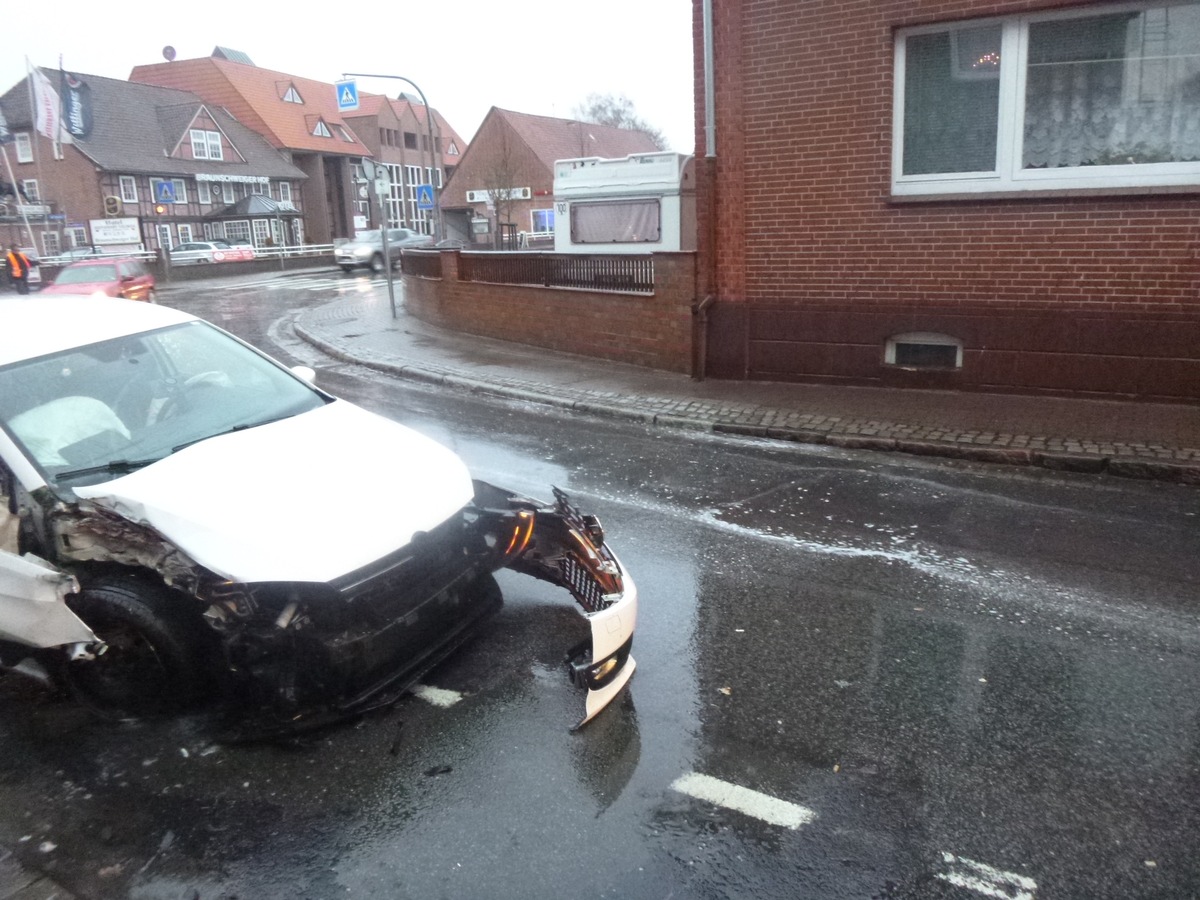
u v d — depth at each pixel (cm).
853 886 296
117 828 334
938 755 365
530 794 346
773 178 1021
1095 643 458
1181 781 347
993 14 884
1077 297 900
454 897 296
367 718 399
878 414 905
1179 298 859
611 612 385
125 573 396
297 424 461
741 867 305
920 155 962
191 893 302
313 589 366
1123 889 293
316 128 6988
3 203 4691
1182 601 505
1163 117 865
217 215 5750
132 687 395
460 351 1408
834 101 969
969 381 969
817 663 443
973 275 942
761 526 636
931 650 454
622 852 314
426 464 439
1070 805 334
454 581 419
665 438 888
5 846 326
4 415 421
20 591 385
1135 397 896
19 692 432
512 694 416
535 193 6531
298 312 2266
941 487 715
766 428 877
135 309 526
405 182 8094
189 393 476
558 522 440
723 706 405
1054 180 909
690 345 1123
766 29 986
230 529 369
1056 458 750
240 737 385
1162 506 662
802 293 1037
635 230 1570
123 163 5312
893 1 917
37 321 488
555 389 1089
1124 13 855
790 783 349
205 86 6738
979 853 310
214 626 372
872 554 582
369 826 331
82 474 411
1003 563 563
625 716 398
